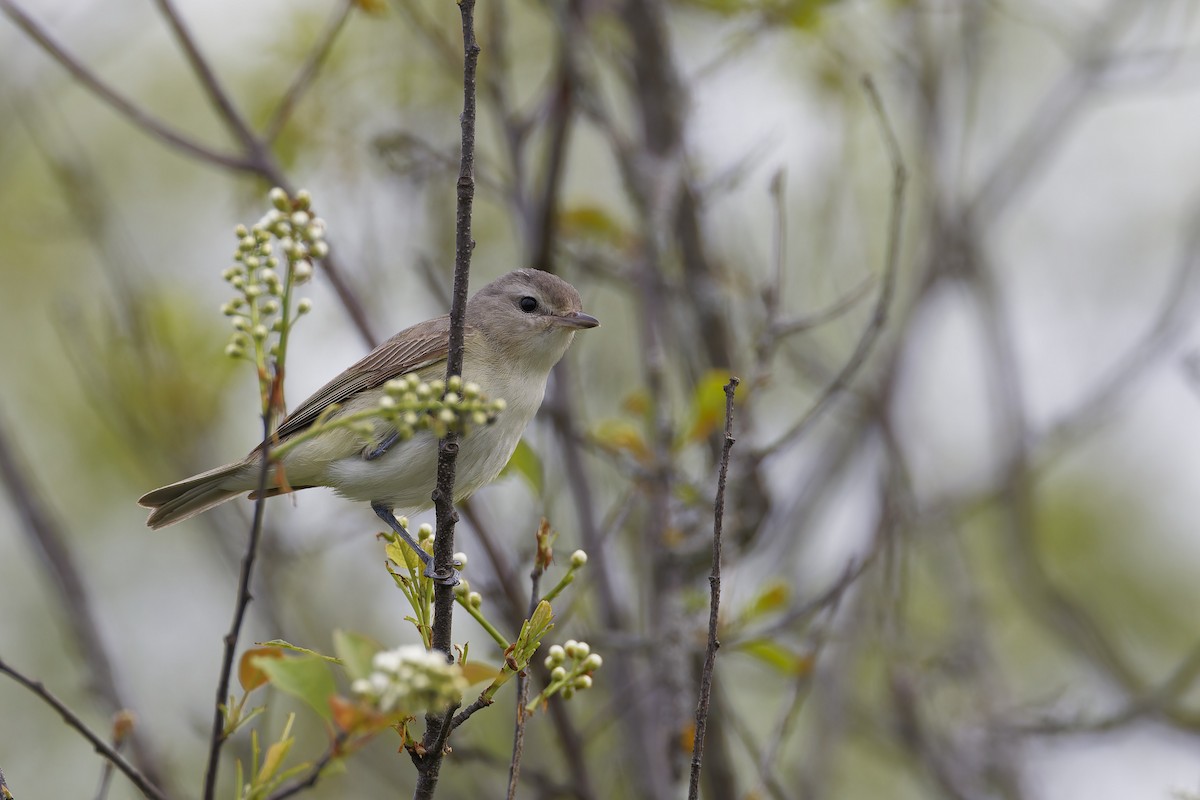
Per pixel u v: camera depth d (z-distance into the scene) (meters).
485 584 10.97
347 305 11.49
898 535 12.73
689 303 12.80
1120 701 13.03
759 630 11.36
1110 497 17.05
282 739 6.22
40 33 10.93
